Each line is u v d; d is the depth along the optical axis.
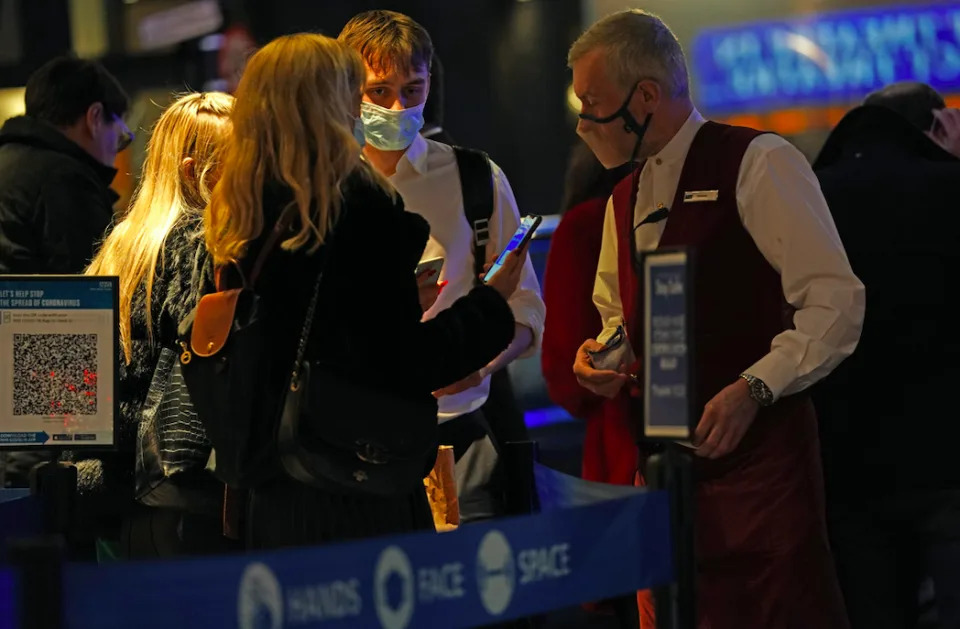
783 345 8.52
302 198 7.23
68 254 12.04
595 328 11.15
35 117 12.47
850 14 28.09
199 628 5.64
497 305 7.72
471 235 10.31
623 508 6.96
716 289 8.74
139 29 22.02
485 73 32.53
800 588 8.80
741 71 28.72
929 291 10.17
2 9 23.12
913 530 10.65
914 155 10.48
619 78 8.88
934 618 12.06
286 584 5.89
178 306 8.48
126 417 8.91
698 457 8.88
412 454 7.35
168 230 8.73
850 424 10.38
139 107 20.27
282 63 7.43
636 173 9.35
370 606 6.13
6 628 6.02
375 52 9.80
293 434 7.11
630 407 9.37
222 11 21.19
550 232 16.50
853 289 8.55
